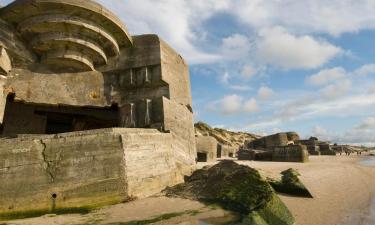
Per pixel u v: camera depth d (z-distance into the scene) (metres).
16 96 12.28
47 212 8.45
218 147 32.16
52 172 8.86
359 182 14.55
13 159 8.77
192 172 13.16
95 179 8.95
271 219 7.37
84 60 13.25
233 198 8.36
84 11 11.88
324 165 22.25
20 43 12.38
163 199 9.25
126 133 9.84
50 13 11.72
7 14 11.64
